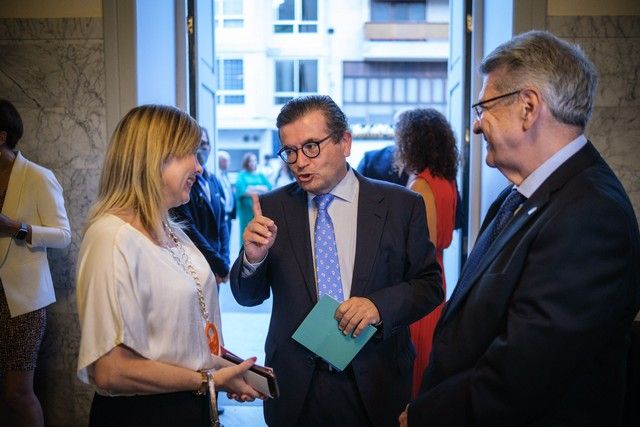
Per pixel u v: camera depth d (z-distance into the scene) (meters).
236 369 1.05
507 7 2.20
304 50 9.80
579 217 0.80
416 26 10.57
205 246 2.29
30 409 1.95
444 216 2.11
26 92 2.28
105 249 0.95
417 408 0.93
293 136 1.23
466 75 2.64
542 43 0.90
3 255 1.88
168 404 1.02
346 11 10.58
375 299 1.22
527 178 0.95
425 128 2.13
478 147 2.60
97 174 2.29
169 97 2.61
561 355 0.79
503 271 0.88
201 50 2.78
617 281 0.79
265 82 9.74
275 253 1.33
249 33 9.58
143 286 0.99
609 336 0.81
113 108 2.23
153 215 1.04
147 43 2.32
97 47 2.24
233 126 9.84
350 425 1.29
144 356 0.98
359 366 1.26
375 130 9.77
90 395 2.35
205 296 1.19
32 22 2.25
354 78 10.84
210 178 2.68
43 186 2.00
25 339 1.93
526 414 0.82
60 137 2.29
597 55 2.13
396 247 1.33
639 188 2.15
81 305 0.95
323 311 1.19
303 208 1.36
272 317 1.36
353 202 1.35
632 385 1.21
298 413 1.26
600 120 2.15
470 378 0.87
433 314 2.06
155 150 1.05
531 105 0.89
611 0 2.11
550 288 0.79
